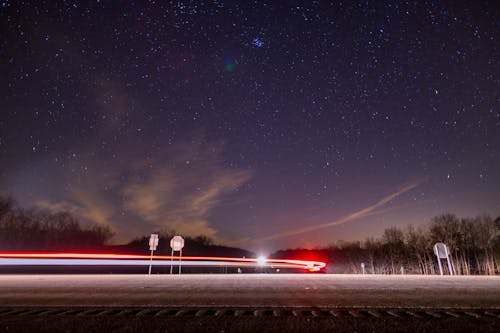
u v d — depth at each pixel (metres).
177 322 4.91
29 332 4.36
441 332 4.31
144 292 9.02
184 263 29.36
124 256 29.58
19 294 8.68
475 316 5.37
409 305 6.61
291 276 17.28
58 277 16.88
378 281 12.76
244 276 17.30
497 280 13.39
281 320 5.04
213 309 6.10
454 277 16.09
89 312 5.79
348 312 5.75
